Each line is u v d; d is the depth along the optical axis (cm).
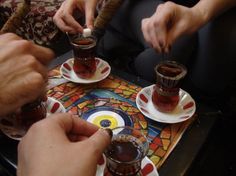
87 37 43
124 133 31
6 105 26
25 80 25
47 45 74
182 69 37
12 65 26
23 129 34
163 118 38
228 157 57
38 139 21
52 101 39
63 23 48
